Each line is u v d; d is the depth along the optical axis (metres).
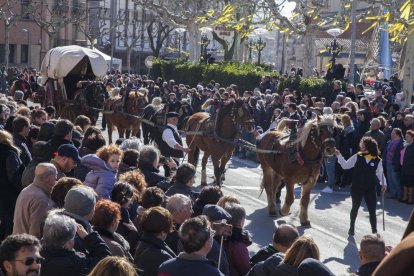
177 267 5.23
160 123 18.30
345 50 55.97
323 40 57.59
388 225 14.15
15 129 10.71
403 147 16.70
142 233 6.27
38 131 12.02
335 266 11.02
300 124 15.92
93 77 25.25
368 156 12.65
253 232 12.95
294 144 13.20
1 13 62.03
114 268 4.44
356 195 12.76
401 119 18.58
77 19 69.00
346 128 18.02
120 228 7.11
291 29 31.20
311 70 31.92
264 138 14.27
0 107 14.73
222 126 15.83
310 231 13.27
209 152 16.17
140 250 6.04
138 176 8.29
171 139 15.77
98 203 6.29
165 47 76.00
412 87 26.75
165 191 9.16
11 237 4.43
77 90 24.41
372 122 17.52
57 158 8.29
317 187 18.45
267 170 14.31
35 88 39.50
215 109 16.08
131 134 22.53
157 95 30.39
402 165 16.52
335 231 13.36
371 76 43.00
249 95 23.42
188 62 41.97
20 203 7.18
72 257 5.35
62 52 24.16
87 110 23.00
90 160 8.32
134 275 4.50
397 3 24.52
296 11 31.31
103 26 78.00
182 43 81.06
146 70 81.56
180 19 43.09
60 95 24.45
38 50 73.12
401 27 19.11
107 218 6.16
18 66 72.19
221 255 6.30
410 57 26.59
